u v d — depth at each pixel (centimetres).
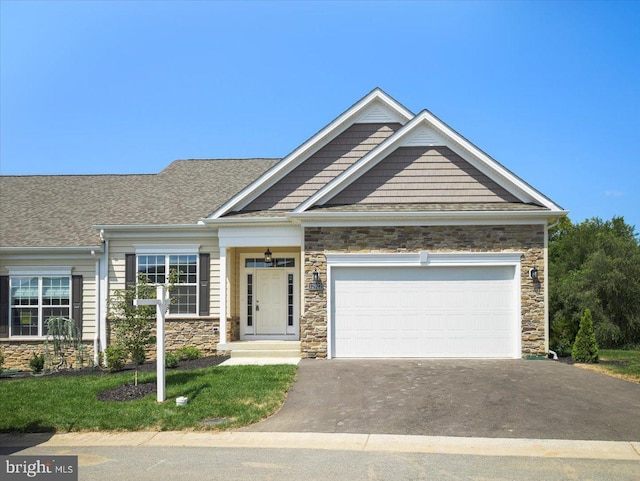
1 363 1742
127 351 1354
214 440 967
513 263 1650
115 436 1006
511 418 1052
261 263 1975
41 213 2152
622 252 2906
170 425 1039
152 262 1919
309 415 1098
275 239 1805
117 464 836
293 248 1973
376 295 1670
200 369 1502
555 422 1026
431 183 1747
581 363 1577
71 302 1934
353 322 1669
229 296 1855
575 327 1878
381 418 1068
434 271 1666
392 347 1659
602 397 1181
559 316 2758
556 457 854
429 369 1458
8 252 1941
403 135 1753
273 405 1144
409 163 1758
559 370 1447
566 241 3875
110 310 1842
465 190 1742
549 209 1647
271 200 1848
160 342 1198
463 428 1003
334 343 1667
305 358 1666
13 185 2409
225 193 2139
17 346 1928
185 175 2342
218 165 2427
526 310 1641
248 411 1099
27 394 1283
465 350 1652
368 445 925
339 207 1719
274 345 1778
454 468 802
